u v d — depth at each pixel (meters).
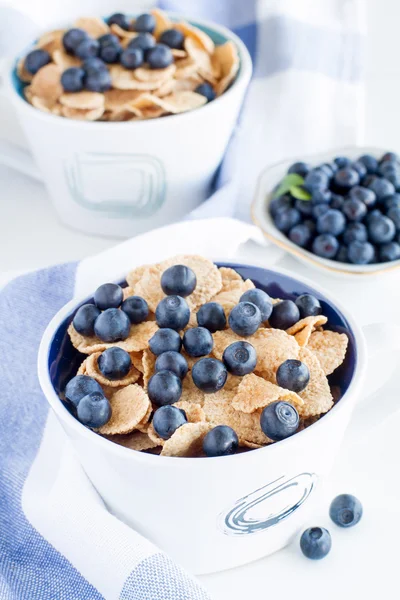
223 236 0.70
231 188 0.76
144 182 0.76
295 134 0.91
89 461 0.54
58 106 0.75
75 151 0.74
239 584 0.56
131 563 0.53
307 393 0.53
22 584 0.55
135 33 0.79
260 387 0.53
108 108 0.74
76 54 0.76
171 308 0.55
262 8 0.93
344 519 0.58
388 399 0.59
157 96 0.74
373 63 1.09
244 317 0.55
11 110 0.82
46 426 0.62
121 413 0.53
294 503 0.55
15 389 0.64
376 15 1.05
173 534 0.55
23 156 0.83
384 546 0.57
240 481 0.51
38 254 0.78
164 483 0.51
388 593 0.55
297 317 0.57
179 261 0.60
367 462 0.61
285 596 0.55
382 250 0.76
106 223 0.79
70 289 0.67
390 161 0.83
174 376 0.53
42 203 0.84
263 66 0.94
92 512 0.56
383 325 0.57
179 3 0.91
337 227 0.76
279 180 0.82
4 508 0.58
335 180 0.80
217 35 0.82
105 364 0.54
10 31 0.85
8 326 0.66
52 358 0.55
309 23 0.94
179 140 0.74
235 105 0.76
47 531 0.56
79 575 0.54
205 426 0.52
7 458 0.61
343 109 0.93
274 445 0.51
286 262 0.78
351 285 0.75
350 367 0.55
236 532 0.54
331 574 0.56
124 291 0.59
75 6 0.89
